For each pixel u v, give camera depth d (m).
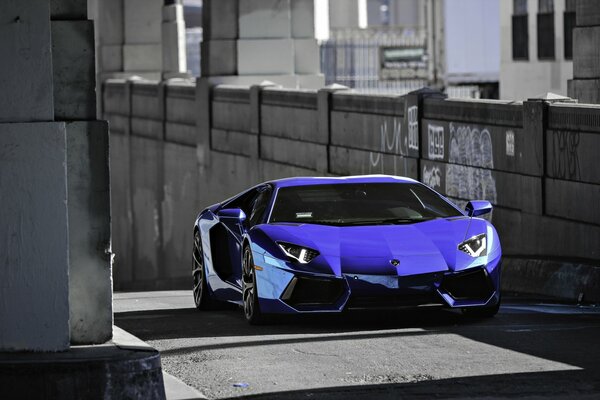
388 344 11.38
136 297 21.08
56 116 8.50
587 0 23.77
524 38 44.88
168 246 49.16
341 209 13.84
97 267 8.59
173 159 47.44
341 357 10.72
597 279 16.22
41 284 8.16
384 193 14.18
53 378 7.91
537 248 19.42
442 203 14.12
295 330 12.67
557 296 17.23
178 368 10.56
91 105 8.55
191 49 92.12
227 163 40.09
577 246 18.11
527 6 44.47
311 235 12.96
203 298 15.88
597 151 17.45
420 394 8.94
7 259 8.12
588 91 23.78
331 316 13.59
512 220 20.33
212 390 9.43
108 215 8.59
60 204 8.12
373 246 12.70
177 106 46.84
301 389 9.28
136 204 54.12
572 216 18.33
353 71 67.94
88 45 8.49
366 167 27.89
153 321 14.55
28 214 8.11
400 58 67.31
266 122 35.94
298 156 33.03
